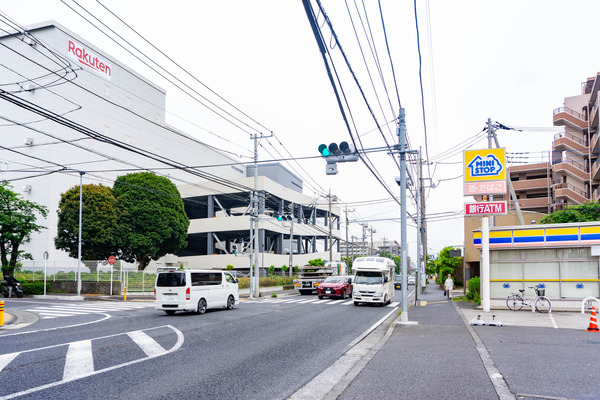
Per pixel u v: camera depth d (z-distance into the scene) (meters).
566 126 48.00
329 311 20.14
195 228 58.22
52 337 11.55
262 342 11.08
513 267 19.48
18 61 42.62
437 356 8.70
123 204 38.59
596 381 6.55
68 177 43.97
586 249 18.34
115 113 50.22
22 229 31.39
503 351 9.06
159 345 10.35
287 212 60.72
